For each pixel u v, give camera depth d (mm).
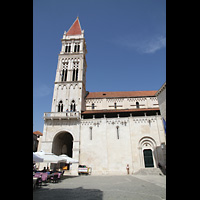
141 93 54219
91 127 41031
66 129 40875
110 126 40781
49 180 21453
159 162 36156
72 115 42156
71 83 47000
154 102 49812
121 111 42312
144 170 35000
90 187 16688
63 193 13453
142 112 42031
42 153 24625
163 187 16156
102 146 38812
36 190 15133
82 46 52875
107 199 11016
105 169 36531
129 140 38938
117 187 16469
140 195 12211
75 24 60500
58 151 43500
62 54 51188
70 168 36906
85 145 39312
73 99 45062
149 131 39125
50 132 40844
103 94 54906
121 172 35969
